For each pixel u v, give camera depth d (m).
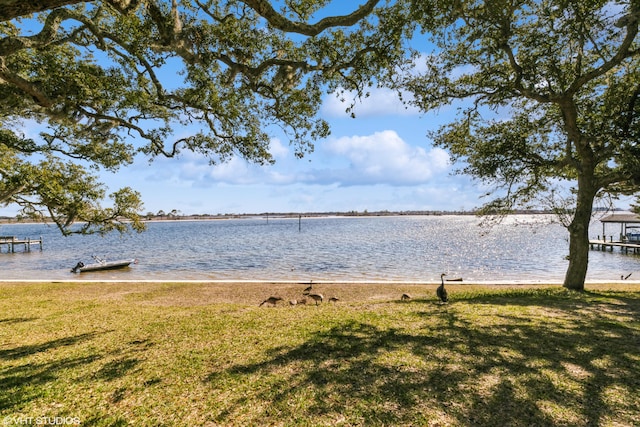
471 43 11.12
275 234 77.50
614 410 4.50
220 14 8.80
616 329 7.93
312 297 12.85
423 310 10.25
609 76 12.91
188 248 47.09
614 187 14.60
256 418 4.56
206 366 6.29
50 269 29.25
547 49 11.87
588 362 6.00
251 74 8.19
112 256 38.66
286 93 9.48
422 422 4.32
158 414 4.73
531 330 7.88
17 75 6.88
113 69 8.99
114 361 6.69
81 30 8.55
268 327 8.79
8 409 4.87
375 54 8.45
